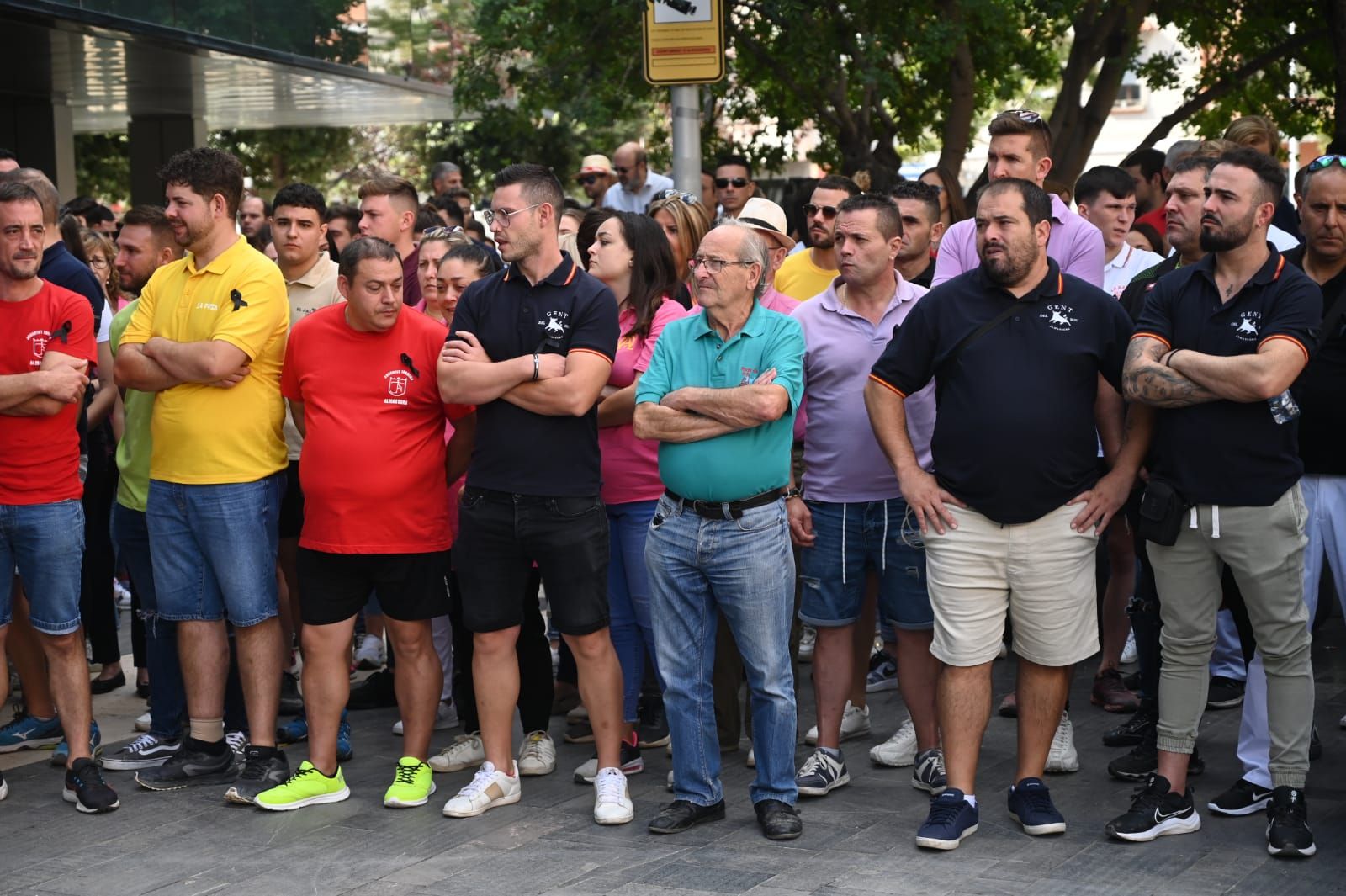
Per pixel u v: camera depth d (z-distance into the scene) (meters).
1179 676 4.84
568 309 5.09
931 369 4.93
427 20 18.05
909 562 5.32
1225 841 4.75
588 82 13.61
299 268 6.68
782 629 4.88
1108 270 6.84
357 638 7.93
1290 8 14.42
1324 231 4.89
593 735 5.78
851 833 4.93
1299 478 4.72
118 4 12.82
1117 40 13.87
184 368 5.35
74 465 5.46
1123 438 5.02
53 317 5.43
